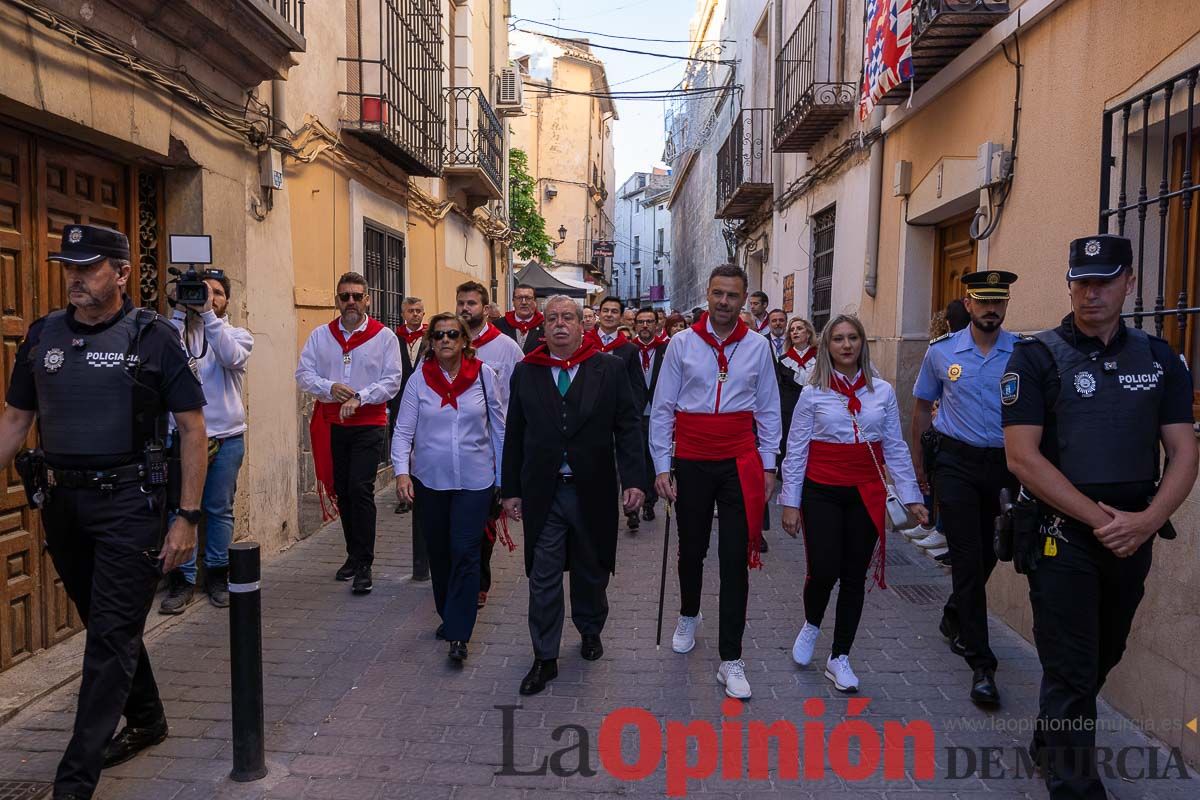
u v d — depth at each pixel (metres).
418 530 6.30
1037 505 3.25
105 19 4.69
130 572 3.27
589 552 4.71
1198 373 4.12
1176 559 3.77
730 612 4.45
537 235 24.19
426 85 10.62
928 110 7.38
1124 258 3.09
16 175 4.48
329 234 8.19
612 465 4.65
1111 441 3.11
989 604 5.70
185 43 5.46
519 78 16.20
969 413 4.44
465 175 12.92
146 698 3.71
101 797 3.38
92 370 3.25
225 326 5.46
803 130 10.84
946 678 4.64
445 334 4.77
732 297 4.45
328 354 6.20
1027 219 5.49
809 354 7.97
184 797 3.40
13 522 4.48
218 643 4.98
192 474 3.39
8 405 3.38
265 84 6.73
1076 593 3.11
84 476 3.23
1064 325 3.28
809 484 4.51
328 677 4.58
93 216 5.16
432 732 3.99
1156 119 4.21
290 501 7.32
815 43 10.50
